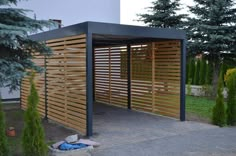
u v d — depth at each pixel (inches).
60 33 309.6
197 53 533.3
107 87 478.0
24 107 423.2
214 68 539.2
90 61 264.4
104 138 259.9
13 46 244.8
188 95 611.5
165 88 364.8
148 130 290.7
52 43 332.5
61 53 314.8
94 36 333.4
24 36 243.1
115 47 454.3
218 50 505.0
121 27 283.3
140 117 361.1
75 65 287.3
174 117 351.3
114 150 223.1
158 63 374.3
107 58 474.9
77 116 287.0
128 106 428.8
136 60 413.7
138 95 412.8
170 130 290.7
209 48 506.9
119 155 210.8
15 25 244.8
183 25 547.5
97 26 266.2
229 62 534.9
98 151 220.7
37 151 190.4
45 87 355.6
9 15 247.1
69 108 302.8
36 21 255.8
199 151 221.1
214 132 282.4
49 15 545.6
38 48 271.4
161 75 370.6
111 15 609.9
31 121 191.2
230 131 287.0
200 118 357.1
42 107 366.6
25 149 190.7
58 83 324.5
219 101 314.3
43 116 364.8
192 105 462.3
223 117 310.3
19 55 267.6
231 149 226.5
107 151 220.5
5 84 258.1
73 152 217.8
